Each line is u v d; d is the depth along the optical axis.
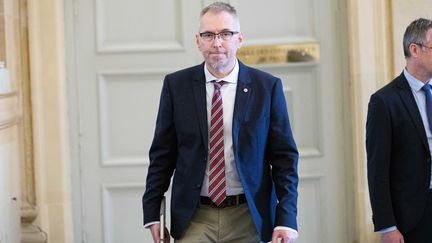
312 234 6.50
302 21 6.41
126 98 6.47
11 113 5.82
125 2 6.45
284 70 6.44
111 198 6.52
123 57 6.46
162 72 6.45
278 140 4.25
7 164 5.71
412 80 4.26
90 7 6.43
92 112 6.47
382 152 4.24
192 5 6.41
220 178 4.20
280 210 4.13
